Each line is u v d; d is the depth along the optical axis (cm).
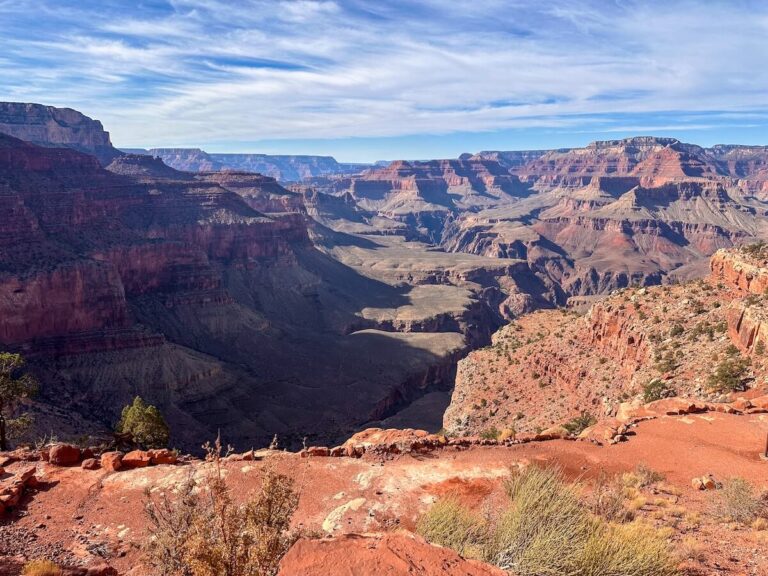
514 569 985
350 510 1688
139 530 1614
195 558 958
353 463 2078
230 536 991
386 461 2114
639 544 1047
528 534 1062
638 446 2397
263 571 936
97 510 1756
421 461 2111
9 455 2200
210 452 1086
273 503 1047
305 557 827
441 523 1177
